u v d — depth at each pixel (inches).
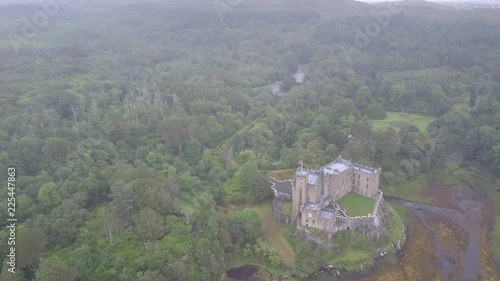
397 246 7696.9
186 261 6422.2
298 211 7790.4
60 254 6176.2
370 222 7647.6
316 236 7391.7
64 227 6550.2
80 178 7839.6
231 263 7278.5
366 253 7406.5
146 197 7253.9
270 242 7691.9
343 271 7116.1
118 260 6161.4
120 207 6919.3
